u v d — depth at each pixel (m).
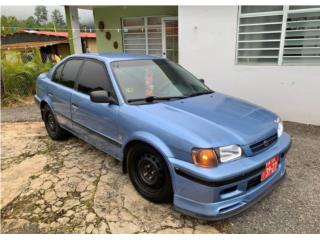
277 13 5.14
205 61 6.02
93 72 3.47
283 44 5.24
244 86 5.72
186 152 2.28
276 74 5.33
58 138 4.52
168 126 2.47
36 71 8.55
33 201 2.87
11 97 7.58
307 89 5.11
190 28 5.98
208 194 2.18
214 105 3.03
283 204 2.78
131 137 2.75
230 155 2.28
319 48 4.96
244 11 5.45
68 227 2.47
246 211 2.67
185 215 2.60
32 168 3.59
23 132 5.09
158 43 8.96
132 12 8.97
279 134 2.89
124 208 2.71
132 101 2.95
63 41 19.09
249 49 5.61
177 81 3.49
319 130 4.90
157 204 2.76
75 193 2.99
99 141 3.39
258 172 2.38
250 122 2.67
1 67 7.48
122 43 9.56
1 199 2.92
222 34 5.68
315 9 4.82
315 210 2.68
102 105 3.15
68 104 3.86
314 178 3.27
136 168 2.89
